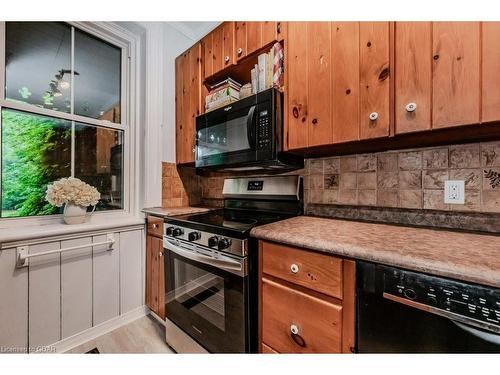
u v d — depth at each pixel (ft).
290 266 2.76
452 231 2.96
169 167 6.23
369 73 2.95
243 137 4.17
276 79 3.97
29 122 4.41
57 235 4.27
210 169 5.72
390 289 2.05
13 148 4.25
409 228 3.17
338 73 3.22
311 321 2.58
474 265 1.73
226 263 3.29
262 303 3.09
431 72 2.52
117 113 5.77
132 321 5.46
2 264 3.73
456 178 3.12
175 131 6.37
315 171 4.51
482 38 2.26
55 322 4.32
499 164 2.84
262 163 4.22
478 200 2.97
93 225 4.75
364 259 2.18
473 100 2.30
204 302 3.79
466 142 3.05
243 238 3.14
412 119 2.64
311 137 3.51
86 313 4.75
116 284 5.22
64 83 4.87
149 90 5.78
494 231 2.85
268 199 5.01
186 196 6.63
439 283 1.82
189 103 5.76
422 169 3.38
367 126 2.97
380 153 3.76
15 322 3.87
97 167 5.39
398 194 3.59
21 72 4.31
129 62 5.89
